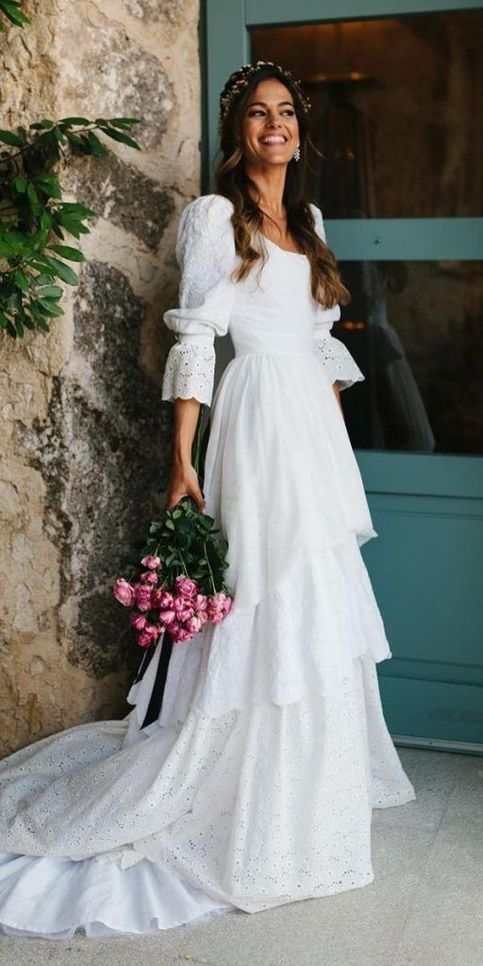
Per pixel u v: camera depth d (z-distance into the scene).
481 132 3.36
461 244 3.42
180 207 3.49
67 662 3.25
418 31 3.37
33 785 3.09
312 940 2.65
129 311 3.30
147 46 3.28
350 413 3.61
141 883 2.82
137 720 3.01
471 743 3.59
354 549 2.99
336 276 3.04
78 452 3.15
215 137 3.54
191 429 2.93
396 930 2.67
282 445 2.82
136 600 2.80
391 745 3.22
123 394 3.31
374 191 3.49
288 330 2.93
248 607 2.78
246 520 2.81
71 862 2.89
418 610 3.59
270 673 2.73
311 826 2.77
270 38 3.50
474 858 2.97
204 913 2.76
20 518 3.21
